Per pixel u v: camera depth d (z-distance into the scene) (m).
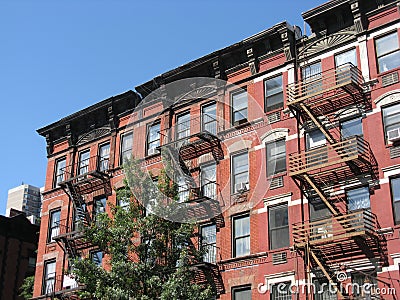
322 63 29.00
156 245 26.48
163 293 24.19
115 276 25.50
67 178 38.00
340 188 26.06
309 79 29.11
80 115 38.47
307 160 26.72
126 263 25.58
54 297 34.50
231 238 28.80
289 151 28.45
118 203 34.41
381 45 27.45
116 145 36.50
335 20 29.12
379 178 25.16
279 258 26.66
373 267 23.84
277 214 27.83
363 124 26.50
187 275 26.06
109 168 35.94
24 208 132.25
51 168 39.75
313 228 25.08
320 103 27.77
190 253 27.58
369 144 25.97
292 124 28.91
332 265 24.89
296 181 27.44
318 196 26.73
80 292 26.66
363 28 28.06
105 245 26.75
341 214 25.53
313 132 28.23
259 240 27.77
